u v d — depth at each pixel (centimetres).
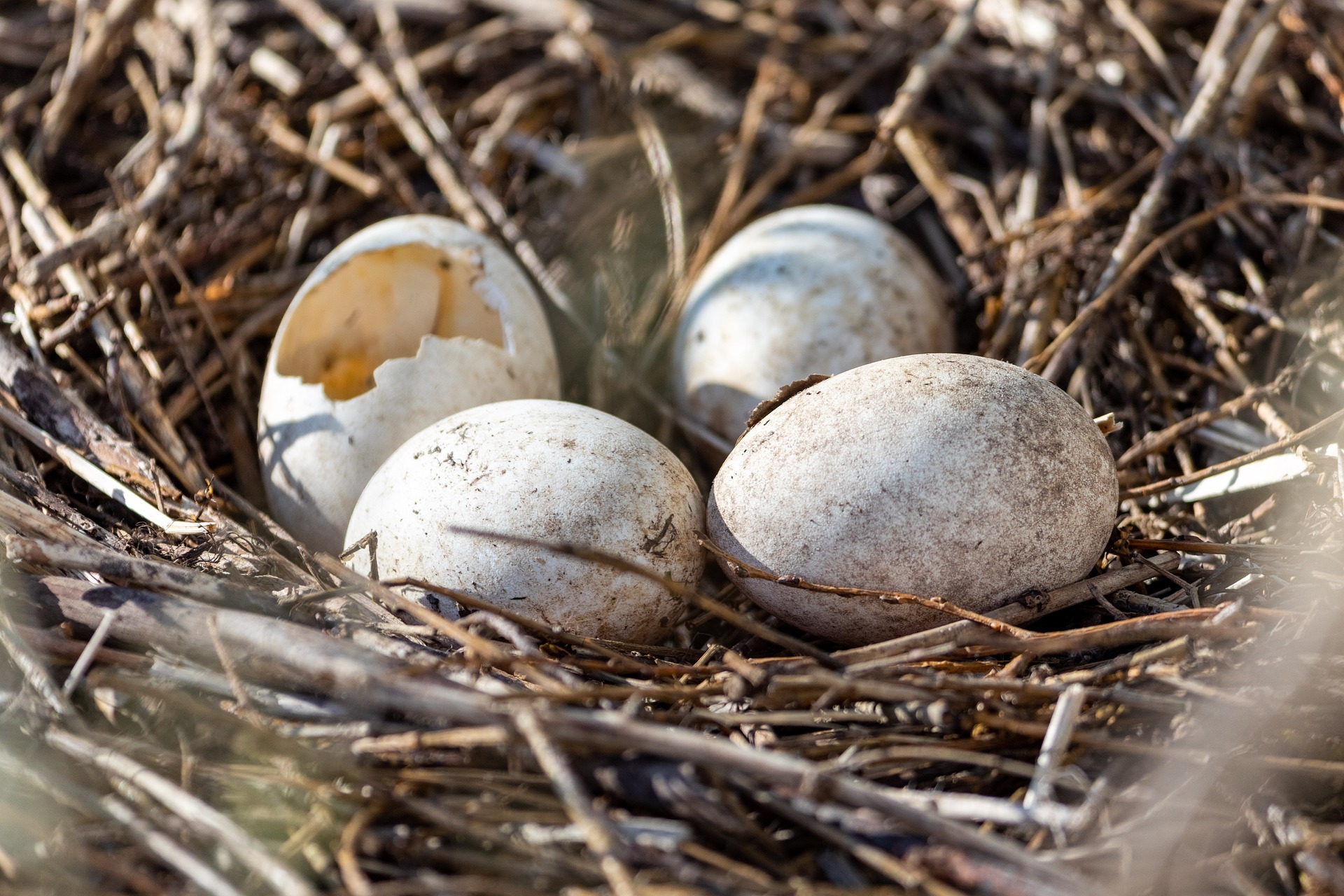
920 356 68
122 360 73
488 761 63
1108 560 69
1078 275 77
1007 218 79
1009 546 65
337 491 70
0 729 64
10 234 76
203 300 76
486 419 68
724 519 67
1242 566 68
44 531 66
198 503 70
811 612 67
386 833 62
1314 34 79
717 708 65
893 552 65
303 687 64
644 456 68
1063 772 62
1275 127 80
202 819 62
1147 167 78
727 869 61
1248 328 75
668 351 77
